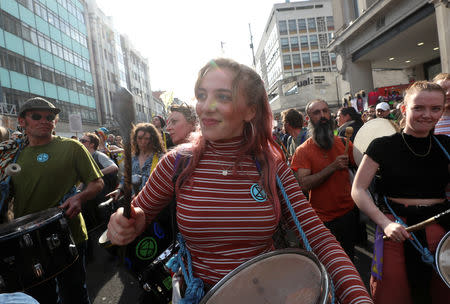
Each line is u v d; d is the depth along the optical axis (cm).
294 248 90
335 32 2194
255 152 98
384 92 1603
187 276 101
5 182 197
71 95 2986
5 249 160
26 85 2308
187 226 95
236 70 93
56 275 179
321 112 277
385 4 1545
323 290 70
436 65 2319
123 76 4669
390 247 159
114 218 96
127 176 81
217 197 93
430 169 159
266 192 95
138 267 161
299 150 252
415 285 155
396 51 1948
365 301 79
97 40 3675
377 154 166
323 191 237
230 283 85
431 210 154
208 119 93
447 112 219
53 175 207
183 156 101
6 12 2159
